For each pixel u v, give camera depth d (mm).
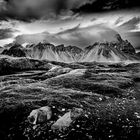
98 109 17547
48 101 17547
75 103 18078
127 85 37062
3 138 11781
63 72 52438
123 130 12812
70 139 11406
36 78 46250
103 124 13688
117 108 18547
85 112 15758
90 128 12844
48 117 14016
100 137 11703
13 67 74562
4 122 13586
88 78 39281
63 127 12641
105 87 29641
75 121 13547
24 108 15469
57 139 11391
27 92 21266
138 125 13867
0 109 15078
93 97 22016
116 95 26047
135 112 17359
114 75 52938
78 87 29000
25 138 11695
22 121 13672
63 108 16281
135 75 64625
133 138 11672
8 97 18594
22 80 36125
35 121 13336
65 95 20703
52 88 25656
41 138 11586
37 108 15656
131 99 24172
